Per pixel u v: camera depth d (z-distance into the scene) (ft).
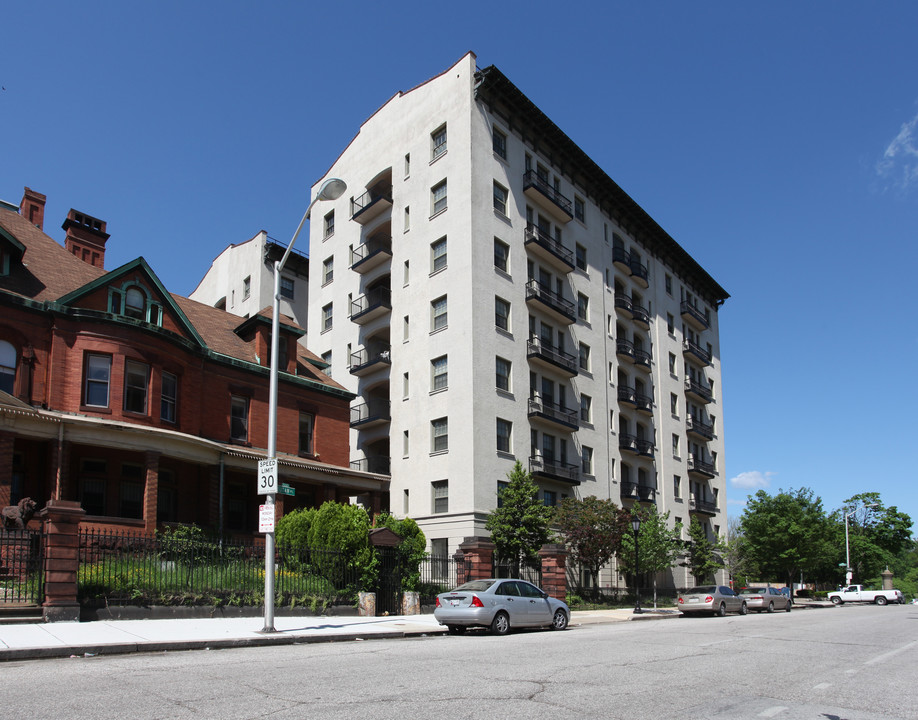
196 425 90.43
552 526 121.39
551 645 49.60
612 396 154.51
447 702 26.63
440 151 133.69
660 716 25.25
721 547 168.76
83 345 78.13
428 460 121.90
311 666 35.78
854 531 265.54
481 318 121.49
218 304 186.39
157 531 75.82
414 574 80.48
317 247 164.55
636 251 176.45
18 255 81.00
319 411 110.22
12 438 69.15
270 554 51.96
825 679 35.68
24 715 23.38
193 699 26.37
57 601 49.73
